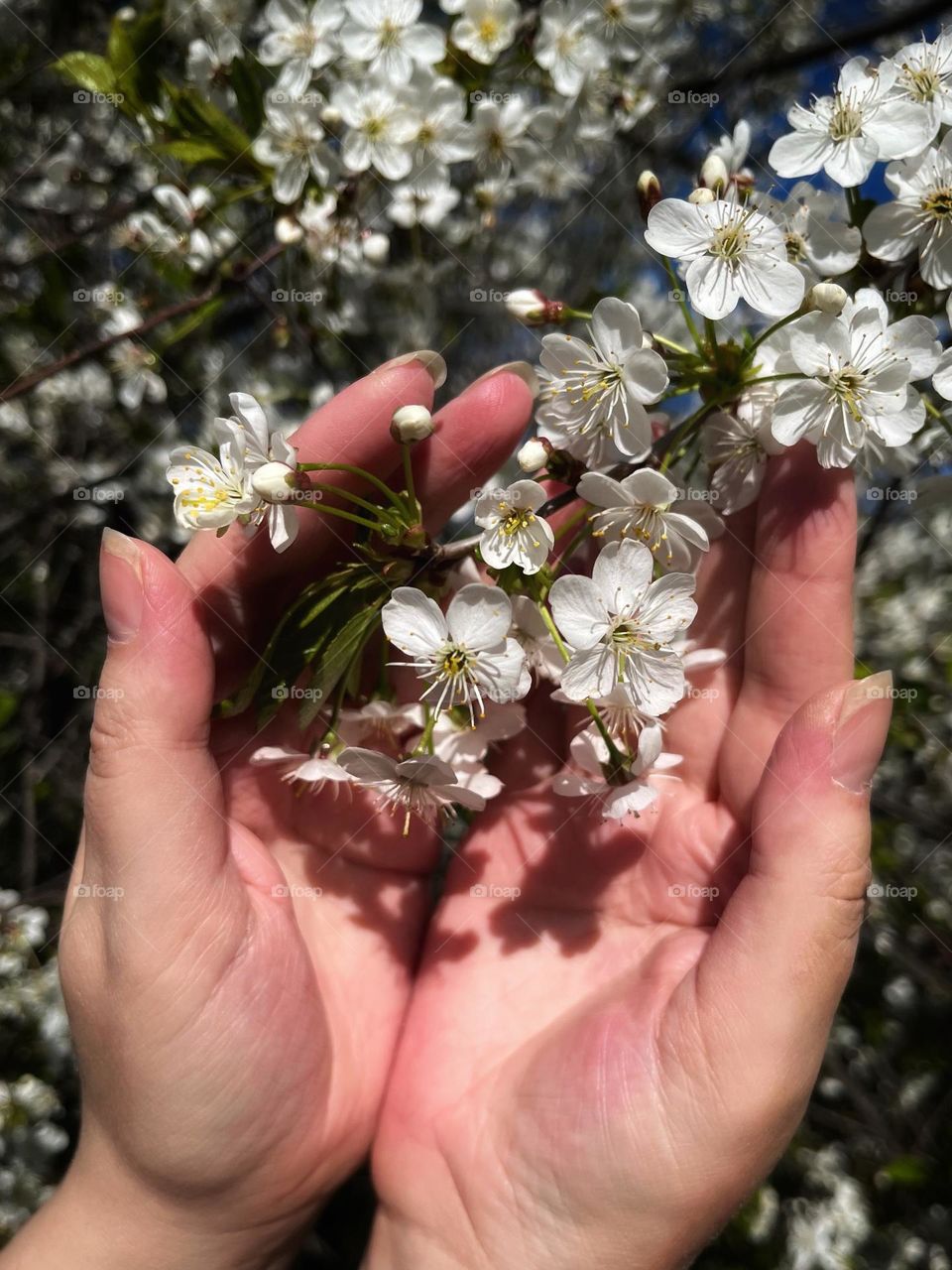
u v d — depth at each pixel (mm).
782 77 414
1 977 321
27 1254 182
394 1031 206
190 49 246
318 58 232
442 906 212
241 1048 177
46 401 371
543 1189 172
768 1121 160
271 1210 188
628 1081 168
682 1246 167
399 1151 191
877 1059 400
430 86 234
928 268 181
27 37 338
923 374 173
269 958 182
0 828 400
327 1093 191
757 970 159
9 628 411
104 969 174
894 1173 357
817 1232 365
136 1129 177
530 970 201
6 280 348
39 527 400
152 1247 183
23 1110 304
